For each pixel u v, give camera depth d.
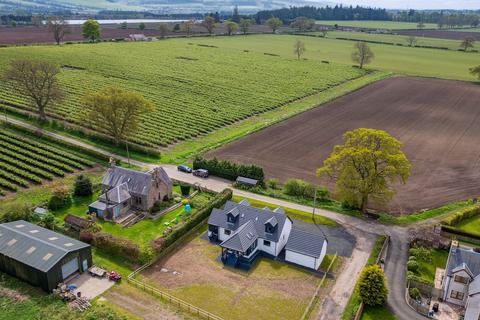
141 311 55.16
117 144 108.88
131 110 103.44
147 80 178.38
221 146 112.38
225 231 70.44
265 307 56.88
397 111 147.88
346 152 76.00
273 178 94.62
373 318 55.44
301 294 59.62
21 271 58.88
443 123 135.88
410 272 63.50
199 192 87.69
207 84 177.00
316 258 64.06
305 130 126.00
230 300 57.94
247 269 64.50
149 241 69.38
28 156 102.06
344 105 154.12
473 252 59.06
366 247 70.62
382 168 77.50
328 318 55.22
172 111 138.75
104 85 165.75
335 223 77.31
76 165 98.25
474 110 150.88
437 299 59.59
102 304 55.53
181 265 65.06
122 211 77.75
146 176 79.62
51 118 126.44
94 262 64.62
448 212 82.06
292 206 83.12
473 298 53.22
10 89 154.12
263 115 141.88
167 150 109.00
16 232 63.44
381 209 83.06
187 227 72.25
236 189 89.19
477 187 92.56
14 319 52.31
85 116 127.12
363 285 57.22
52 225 71.56
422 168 101.50
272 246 67.75
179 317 54.59
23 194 85.19
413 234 73.12
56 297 56.28
